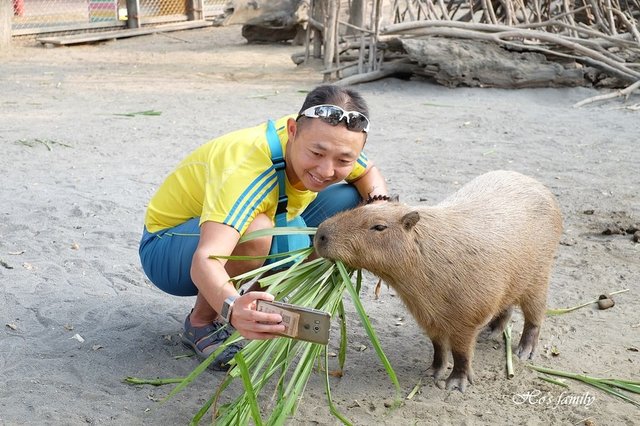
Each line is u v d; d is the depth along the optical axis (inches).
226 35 647.1
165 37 636.1
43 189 243.9
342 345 129.3
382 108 386.3
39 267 182.5
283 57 547.2
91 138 316.2
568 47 425.1
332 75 465.7
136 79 461.7
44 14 631.2
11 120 346.9
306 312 95.4
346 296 171.6
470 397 133.1
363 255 120.6
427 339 153.9
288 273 118.3
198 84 450.0
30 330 151.8
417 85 433.7
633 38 440.5
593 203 239.6
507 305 137.8
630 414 128.6
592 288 178.9
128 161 282.7
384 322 160.6
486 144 315.9
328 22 448.1
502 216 132.8
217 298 109.3
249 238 118.6
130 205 231.3
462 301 126.5
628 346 151.6
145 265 139.2
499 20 501.4
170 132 330.0
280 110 377.7
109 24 634.8
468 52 421.7
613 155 298.8
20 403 126.9
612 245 204.7
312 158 114.7
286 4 586.6
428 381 138.1
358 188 143.0
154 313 160.7
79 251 193.8
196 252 113.9
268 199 121.6
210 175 120.9
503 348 150.9
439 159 291.1
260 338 100.1
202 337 141.0
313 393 133.1
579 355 148.0
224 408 119.3
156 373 137.5
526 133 336.2
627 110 382.6
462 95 414.6
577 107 392.5
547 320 162.9
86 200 233.5
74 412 124.8
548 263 142.9
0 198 233.5
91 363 140.0
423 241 124.0
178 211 133.4
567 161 289.7
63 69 490.9
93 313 159.3
